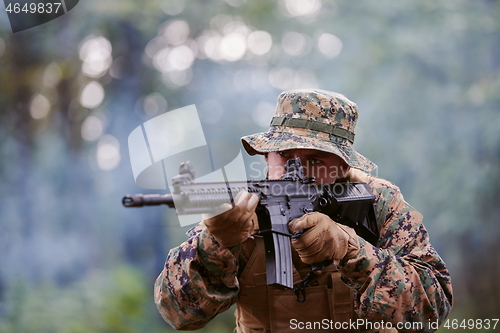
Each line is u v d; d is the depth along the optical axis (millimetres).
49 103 18531
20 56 16844
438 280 3521
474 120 14234
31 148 17453
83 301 12414
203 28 22344
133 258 16781
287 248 3072
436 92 15242
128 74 20562
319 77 20938
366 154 16156
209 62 23438
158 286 3268
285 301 3359
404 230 3590
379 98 15836
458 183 14078
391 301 3264
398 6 15836
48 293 11891
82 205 17016
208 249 2998
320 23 19656
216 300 3078
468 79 14891
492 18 14875
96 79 19688
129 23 19156
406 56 15617
